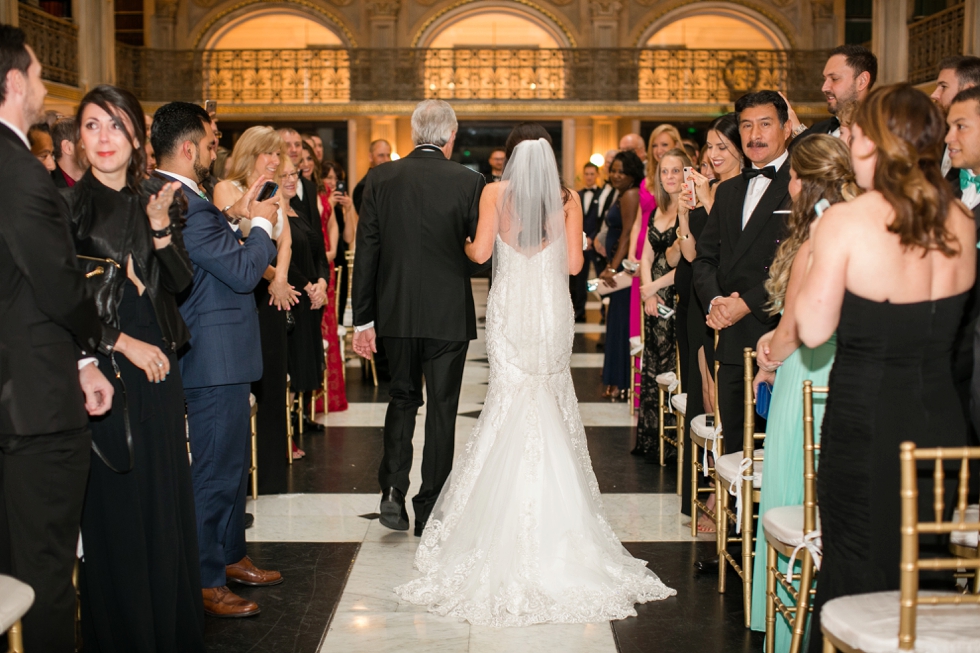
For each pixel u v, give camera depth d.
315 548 3.75
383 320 3.78
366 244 3.80
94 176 2.50
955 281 2.08
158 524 2.57
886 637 1.82
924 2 15.14
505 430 3.30
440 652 2.85
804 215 2.86
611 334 6.62
